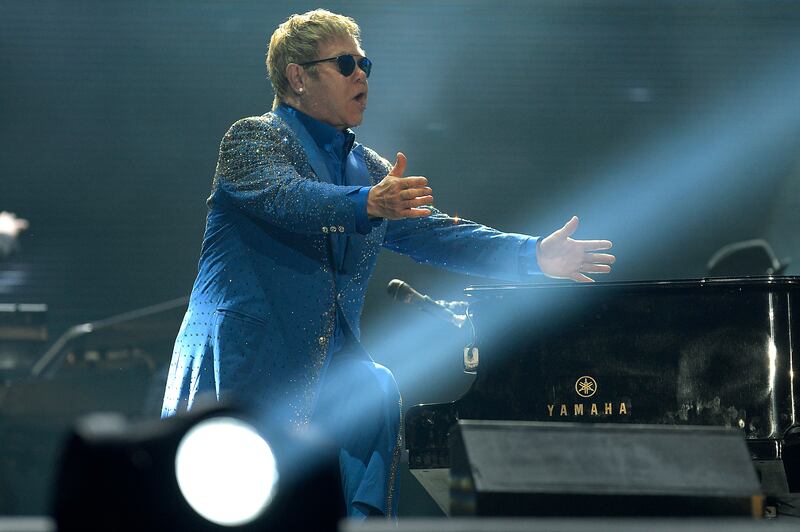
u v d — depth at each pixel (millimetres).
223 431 5043
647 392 12164
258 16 37781
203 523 4965
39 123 37500
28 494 22484
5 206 37250
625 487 6375
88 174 37531
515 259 12242
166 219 37531
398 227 12633
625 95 37312
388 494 11703
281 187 10938
